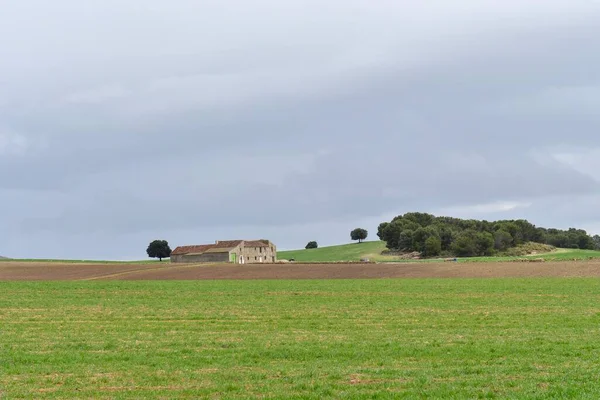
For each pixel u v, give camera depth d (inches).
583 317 1780.3
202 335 1502.2
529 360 1129.4
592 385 914.1
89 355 1226.6
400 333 1501.0
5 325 1726.1
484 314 1887.3
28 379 1003.3
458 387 912.9
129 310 2094.0
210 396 884.0
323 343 1343.5
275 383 957.8
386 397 857.5
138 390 925.2
